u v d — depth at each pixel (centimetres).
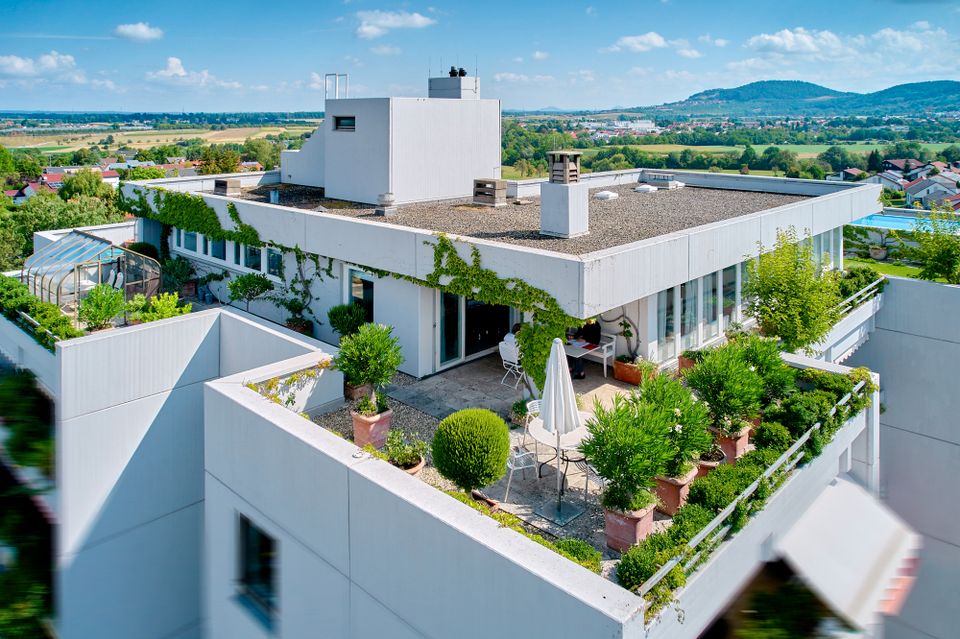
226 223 2022
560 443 983
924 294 1964
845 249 2620
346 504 880
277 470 994
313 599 966
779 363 1189
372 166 2091
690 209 1986
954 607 1766
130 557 1498
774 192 2512
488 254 1317
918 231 2158
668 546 771
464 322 1588
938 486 1997
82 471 1401
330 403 1277
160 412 1505
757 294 1591
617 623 607
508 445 956
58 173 12825
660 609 711
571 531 919
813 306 1523
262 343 1451
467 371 1549
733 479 905
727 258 1575
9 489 1386
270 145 14762
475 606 736
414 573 800
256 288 1841
